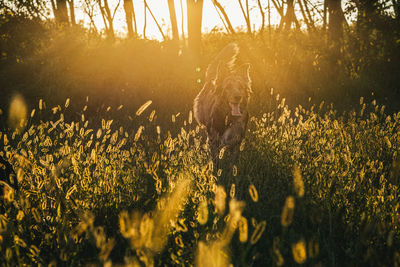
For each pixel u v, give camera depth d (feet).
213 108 17.83
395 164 6.91
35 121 24.47
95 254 7.39
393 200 9.09
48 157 10.04
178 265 7.19
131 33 54.44
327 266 7.39
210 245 6.93
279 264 5.00
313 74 43.04
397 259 5.47
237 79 16.89
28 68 35.01
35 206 9.06
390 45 45.73
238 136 17.29
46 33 43.24
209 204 9.02
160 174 11.50
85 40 43.37
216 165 13.48
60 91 31.50
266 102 28.07
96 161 10.80
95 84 33.47
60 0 54.65
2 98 28.76
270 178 11.50
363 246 7.49
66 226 8.00
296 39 49.65
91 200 9.64
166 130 22.31
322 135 16.46
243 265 5.25
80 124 25.14
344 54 47.60
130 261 5.49
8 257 6.01
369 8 49.03
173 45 47.24
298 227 8.55
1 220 6.64
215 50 50.96
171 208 8.26
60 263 7.31
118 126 23.29
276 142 15.10
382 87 41.01
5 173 10.31
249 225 8.75
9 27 41.78
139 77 35.65
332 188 9.41
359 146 14.85
